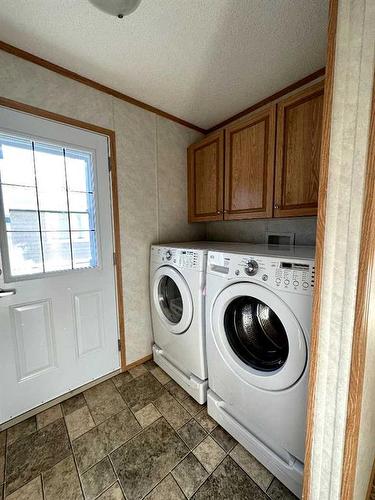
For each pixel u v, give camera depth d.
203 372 1.44
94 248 1.63
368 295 0.55
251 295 1.07
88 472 1.08
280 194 1.38
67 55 1.26
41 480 1.05
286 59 1.28
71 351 1.57
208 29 1.08
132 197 1.79
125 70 1.38
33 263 1.38
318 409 0.67
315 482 0.71
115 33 1.10
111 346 1.77
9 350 1.32
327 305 0.62
